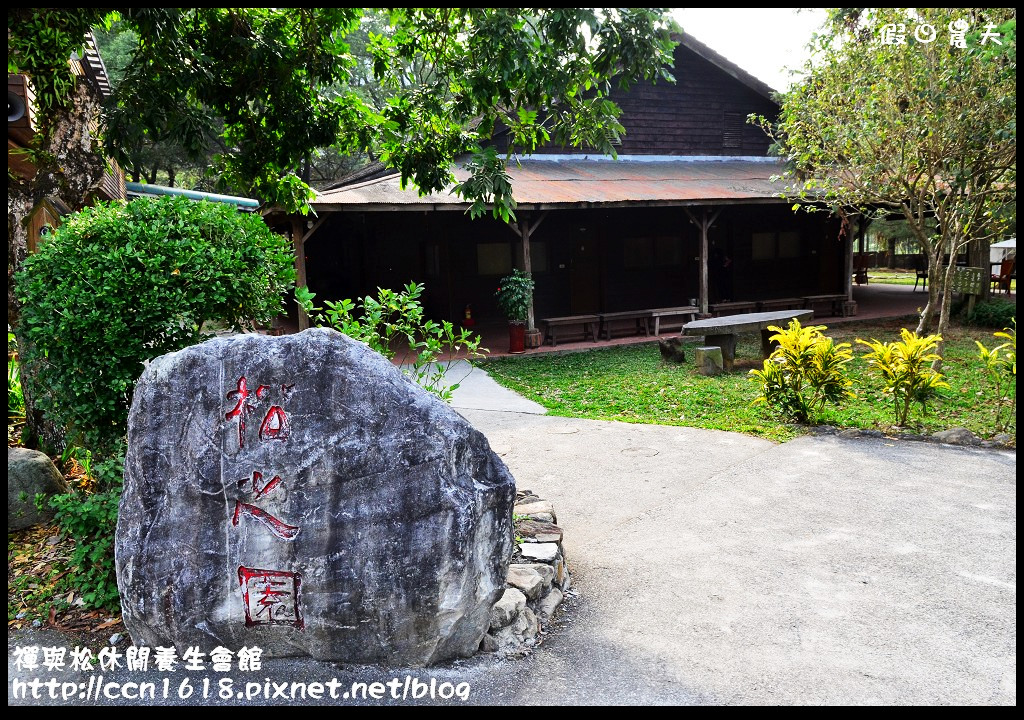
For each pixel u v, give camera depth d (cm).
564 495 665
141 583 378
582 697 362
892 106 947
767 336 1238
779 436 820
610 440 837
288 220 1363
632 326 1716
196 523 376
